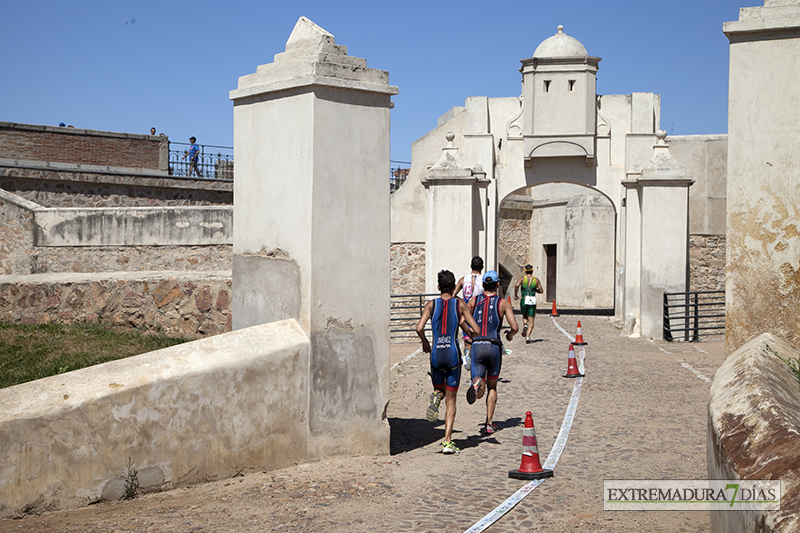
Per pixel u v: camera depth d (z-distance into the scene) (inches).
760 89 232.2
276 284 265.0
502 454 274.8
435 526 187.3
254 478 231.9
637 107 808.3
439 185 746.8
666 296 697.6
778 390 158.2
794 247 230.1
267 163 269.4
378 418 270.5
